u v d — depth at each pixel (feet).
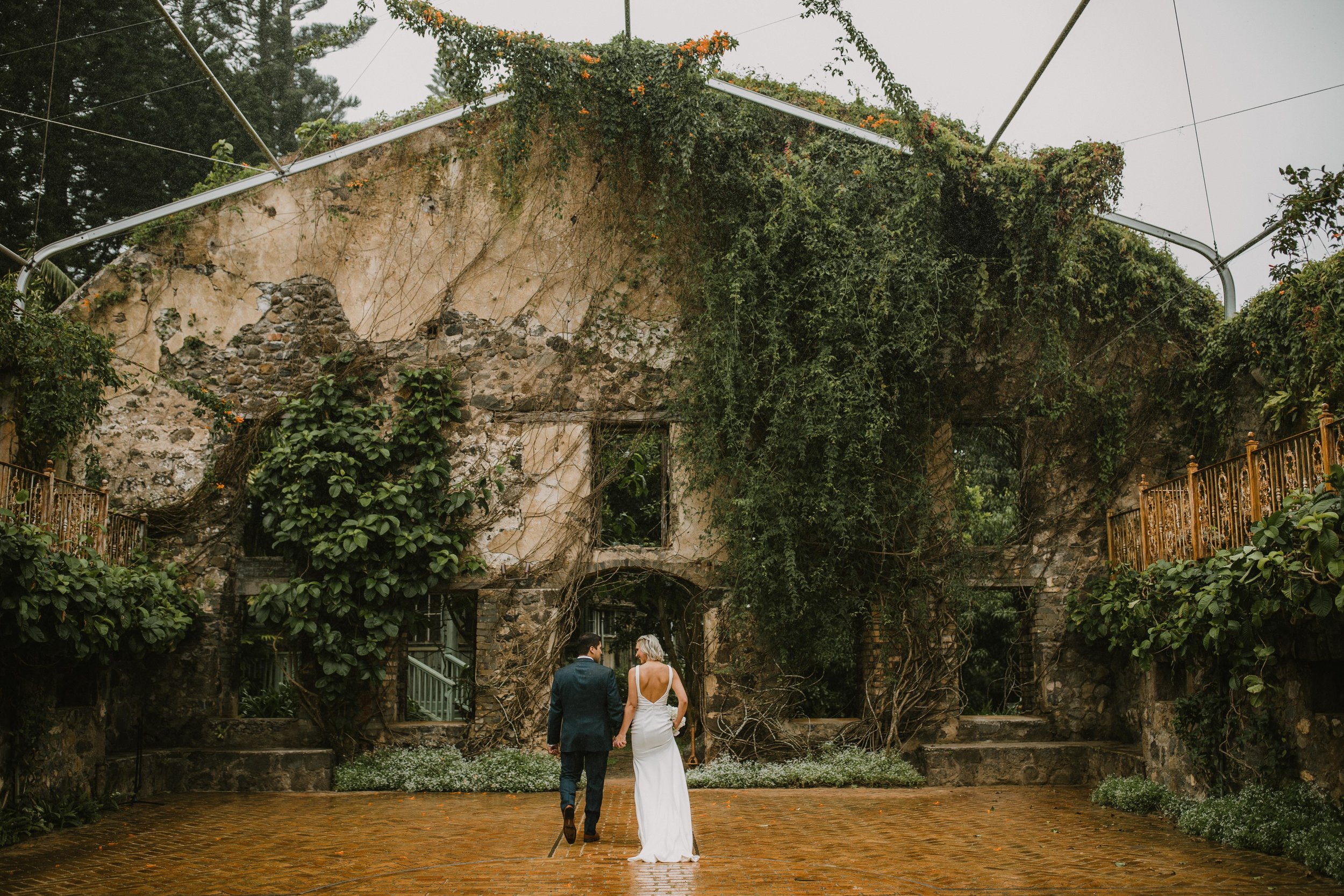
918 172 37.60
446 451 39.09
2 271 55.93
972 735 38.04
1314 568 19.44
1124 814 29.43
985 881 19.75
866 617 38.45
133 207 61.77
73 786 29.48
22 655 26.53
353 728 37.40
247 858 22.77
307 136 40.40
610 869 20.61
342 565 37.22
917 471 38.32
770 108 39.52
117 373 38.52
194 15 73.41
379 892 18.74
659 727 22.48
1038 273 38.58
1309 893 19.01
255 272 39.73
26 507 27.96
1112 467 39.37
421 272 40.01
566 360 39.73
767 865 21.17
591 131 40.19
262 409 39.06
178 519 38.29
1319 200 27.45
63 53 57.67
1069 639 38.91
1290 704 25.08
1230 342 36.70
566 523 38.86
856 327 37.63
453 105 40.42
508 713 37.70
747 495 37.42
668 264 39.88
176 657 37.50
